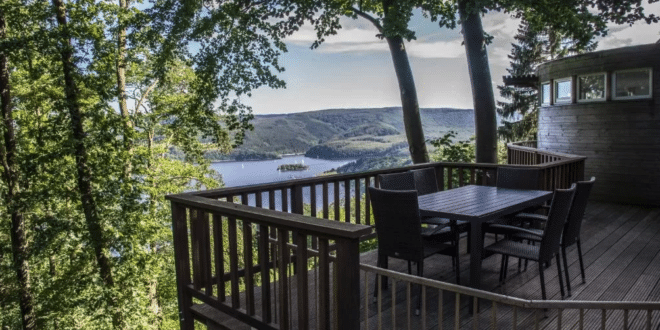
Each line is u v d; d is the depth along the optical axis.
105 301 9.95
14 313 10.91
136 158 10.84
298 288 2.53
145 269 11.22
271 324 2.83
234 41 9.80
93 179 10.06
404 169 5.85
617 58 8.48
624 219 6.97
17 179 10.08
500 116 25.72
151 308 13.16
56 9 9.91
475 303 2.33
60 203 10.80
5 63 9.95
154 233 11.39
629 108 8.40
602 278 4.14
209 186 13.94
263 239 2.75
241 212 2.89
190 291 3.60
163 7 9.52
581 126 9.28
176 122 12.34
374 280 4.10
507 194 4.46
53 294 10.16
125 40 10.68
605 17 8.27
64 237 9.97
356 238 2.21
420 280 2.47
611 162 8.75
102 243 9.97
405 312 3.46
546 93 10.50
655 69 8.02
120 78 11.20
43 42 9.27
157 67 10.17
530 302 2.14
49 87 10.34
